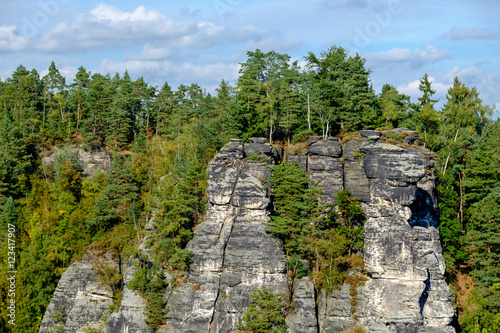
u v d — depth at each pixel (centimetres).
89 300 10500
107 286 10600
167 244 10112
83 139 14788
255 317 9369
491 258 10362
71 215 11888
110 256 10950
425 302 9644
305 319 9475
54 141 14788
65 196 12469
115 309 10206
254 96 12281
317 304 9800
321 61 13362
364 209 10538
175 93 15975
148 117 15475
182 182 10812
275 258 9912
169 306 9819
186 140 12938
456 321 10031
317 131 11931
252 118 12038
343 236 10119
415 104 13562
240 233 10256
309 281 9875
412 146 10756
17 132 13938
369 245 9719
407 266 9469
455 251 10819
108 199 11881
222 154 10894
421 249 9719
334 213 10288
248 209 10400
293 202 10331
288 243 10131
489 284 10162
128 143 15188
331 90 11794
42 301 10850
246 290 9738
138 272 10069
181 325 9675
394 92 13712
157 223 10494
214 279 9938
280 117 11931
